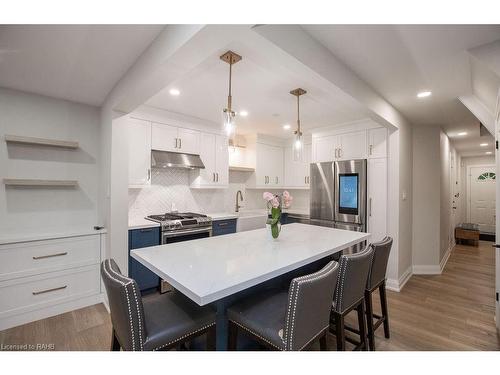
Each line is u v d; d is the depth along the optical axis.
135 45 1.77
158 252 1.77
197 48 1.43
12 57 1.91
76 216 2.88
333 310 1.61
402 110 3.21
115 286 1.15
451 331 2.33
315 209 4.12
